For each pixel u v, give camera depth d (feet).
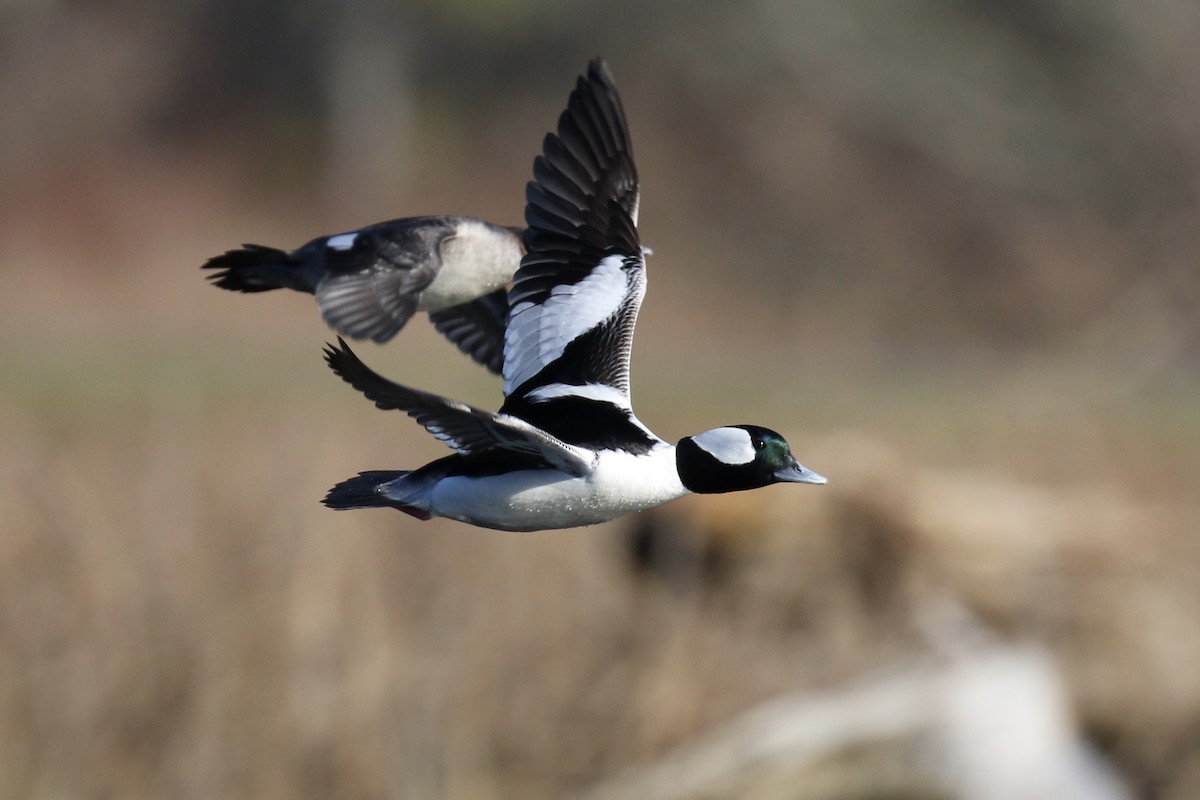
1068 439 79.56
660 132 185.37
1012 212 173.99
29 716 36.78
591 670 39.29
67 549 41.22
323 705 36.99
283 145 179.32
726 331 166.20
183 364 102.27
